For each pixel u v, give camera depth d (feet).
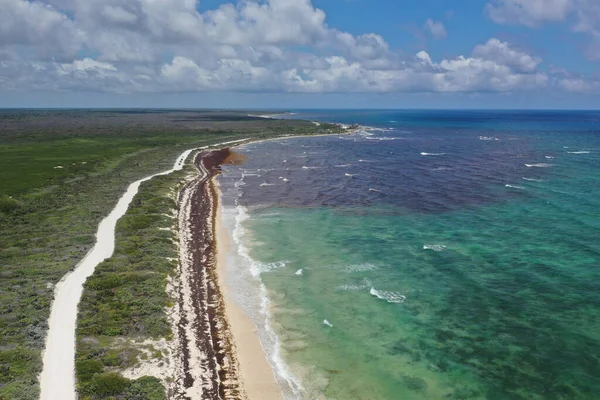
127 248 167.22
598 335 115.14
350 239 191.52
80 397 87.86
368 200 260.83
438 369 103.71
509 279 148.46
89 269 148.05
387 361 106.93
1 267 147.54
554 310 128.06
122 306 123.75
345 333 118.73
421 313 128.57
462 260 165.37
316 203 256.32
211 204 253.03
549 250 172.35
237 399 93.50
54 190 262.88
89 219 204.23
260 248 181.37
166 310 124.57
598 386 96.27
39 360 98.48
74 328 112.47
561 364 104.12
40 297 126.52
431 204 247.50
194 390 94.43
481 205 241.35
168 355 104.47
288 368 104.32
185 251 176.14
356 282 148.77
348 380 100.27
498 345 112.37
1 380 90.79
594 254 167.02
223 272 157.28
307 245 184.75
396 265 162.20
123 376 95.50
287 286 146.41
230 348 111.55
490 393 95.35
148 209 221.25
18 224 197.67
